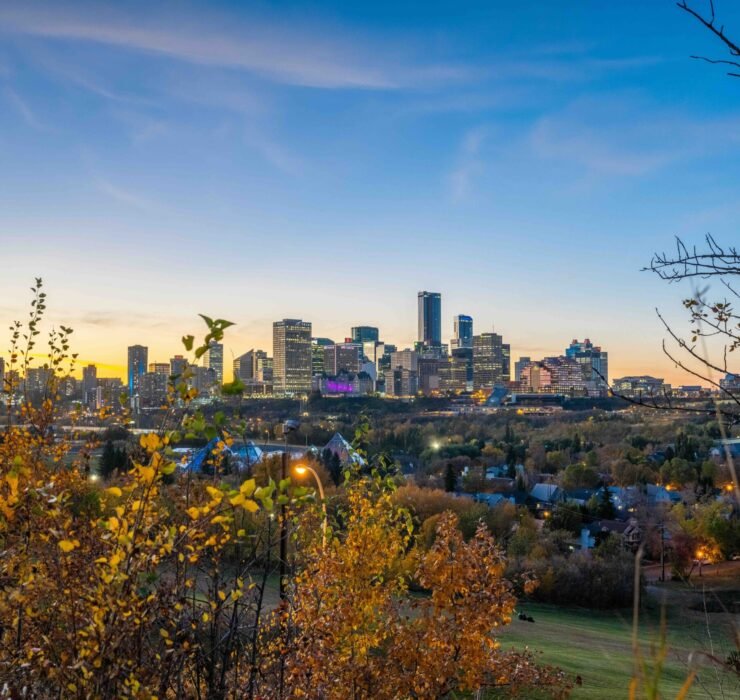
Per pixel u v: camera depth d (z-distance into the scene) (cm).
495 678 960
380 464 1032
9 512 398
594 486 9894
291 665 627
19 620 423
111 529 404
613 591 4528
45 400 697
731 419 245
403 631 916
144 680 421
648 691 114
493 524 5991
